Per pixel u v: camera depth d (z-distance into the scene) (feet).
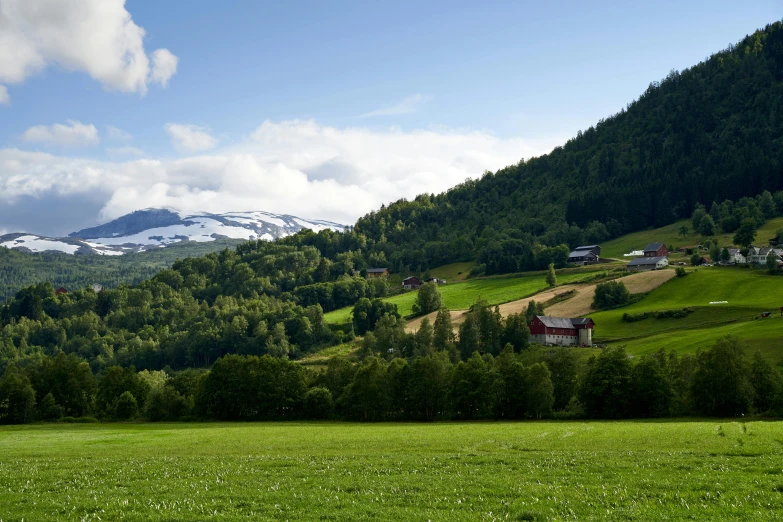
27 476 153.28
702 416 369.91
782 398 352.69
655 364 388.16
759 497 115.24
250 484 138.92
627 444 193.47
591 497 118.93
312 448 208.54
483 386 401.70
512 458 167.12
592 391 386.73
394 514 111.24
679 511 107.76
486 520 106.22
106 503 122.21
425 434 254.27
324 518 110.32
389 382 417.28
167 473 155.02
